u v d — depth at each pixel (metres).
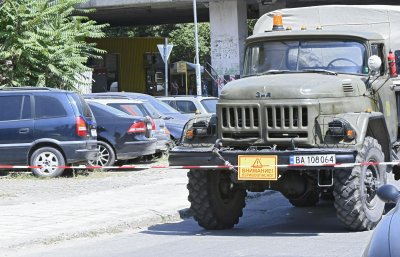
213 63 66.06
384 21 24.14
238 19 65.25
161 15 78.56
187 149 19.34
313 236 19.06
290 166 18.25
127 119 34.38
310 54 20.89
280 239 18.83
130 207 23.88
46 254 17.83
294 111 18.58
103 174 33.09
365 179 18.59
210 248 17.86
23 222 21.25
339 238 18.52
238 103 18.98
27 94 31.61
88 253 17.88
